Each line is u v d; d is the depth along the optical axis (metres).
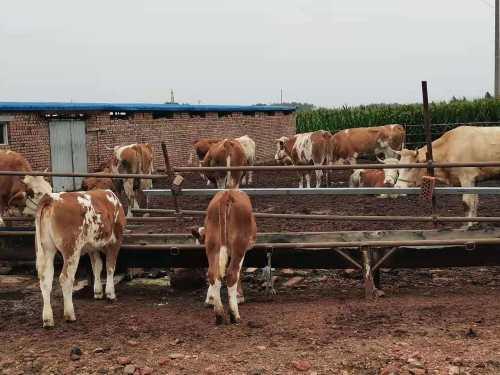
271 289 5.42
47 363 3.96
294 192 5.97
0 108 11.27
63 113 12.89
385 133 13.70
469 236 5.79
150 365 3.86
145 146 10.59
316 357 3.88
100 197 5.13
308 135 12.82
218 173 10.34
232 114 19.88
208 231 4.63
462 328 4.30
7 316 5.02
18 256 5.89
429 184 5.70
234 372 3.71
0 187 7.41
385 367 3.68
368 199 10.62
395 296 5.27
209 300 5.07
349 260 5.30
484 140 7.47
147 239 6.04
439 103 20.61
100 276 5.58
